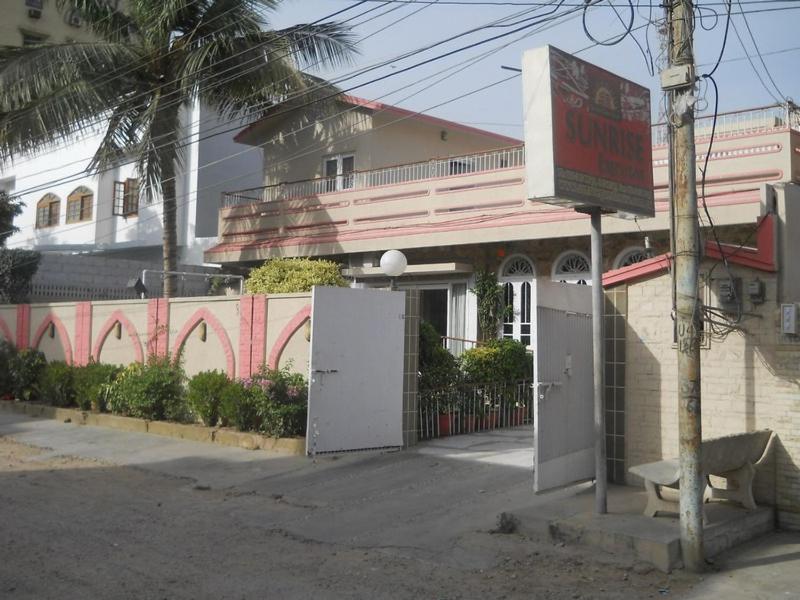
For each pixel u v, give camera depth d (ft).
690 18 24.27
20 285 78.59
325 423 39.70
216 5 62.18
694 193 24.14
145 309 56.08
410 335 42.80
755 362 28.12
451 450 40.68
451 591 22.12
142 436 48.85
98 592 21.81
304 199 71.15
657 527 25.04
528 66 25.13
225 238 77.66
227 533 28.43
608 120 26.86
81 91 61.00
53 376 59.57
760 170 45.60
